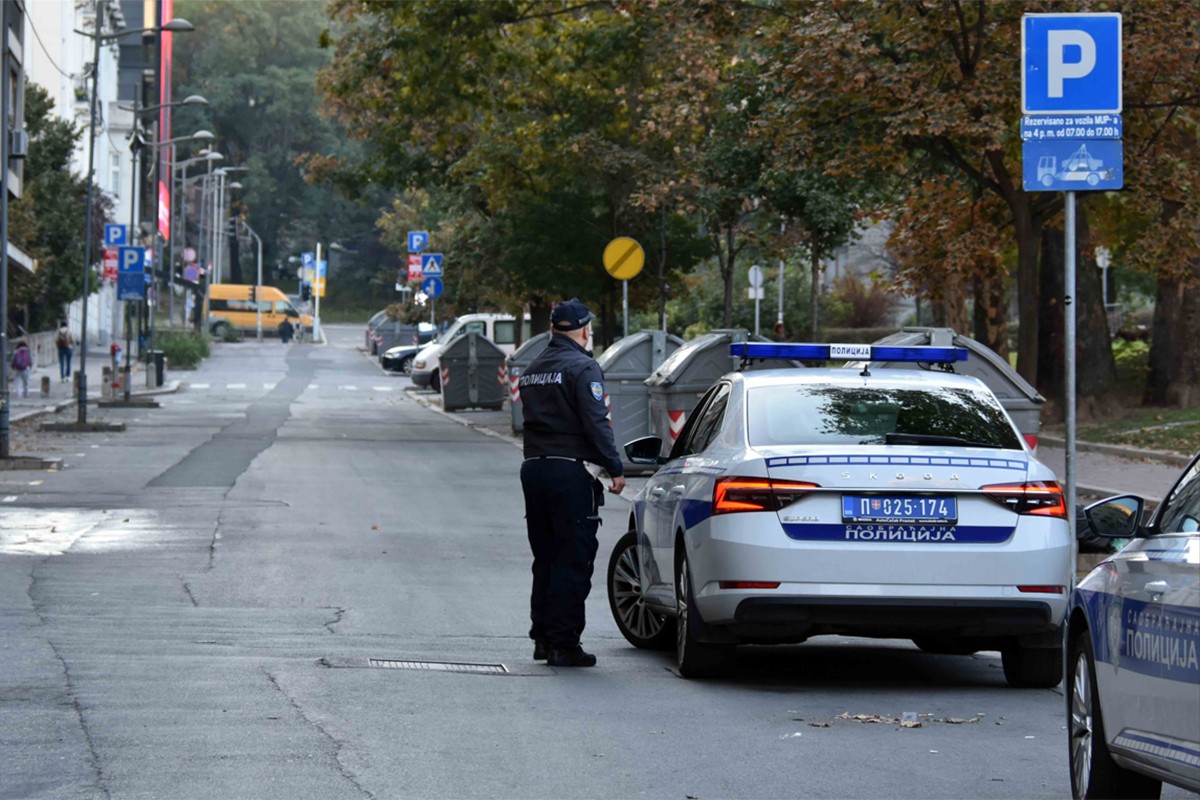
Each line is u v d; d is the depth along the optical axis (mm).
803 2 50719
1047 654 19672
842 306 134125
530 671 20594
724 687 19734
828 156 51344
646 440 22609
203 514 41281
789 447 18797
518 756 15172
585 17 74625
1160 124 50750
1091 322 67938
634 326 132250
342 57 79688
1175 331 67750
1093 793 12922
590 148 72562
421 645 22641
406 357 153500
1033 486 18578
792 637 18734
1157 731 11531
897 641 25156
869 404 19781
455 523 40656
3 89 58375
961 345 40906
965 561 18219
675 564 20500
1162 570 11711
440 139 73375
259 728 15969
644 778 14359
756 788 14070
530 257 79438
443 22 66875
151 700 17281
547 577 21391
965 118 44469
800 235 72438
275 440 70312
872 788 14172
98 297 185375
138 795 13102
